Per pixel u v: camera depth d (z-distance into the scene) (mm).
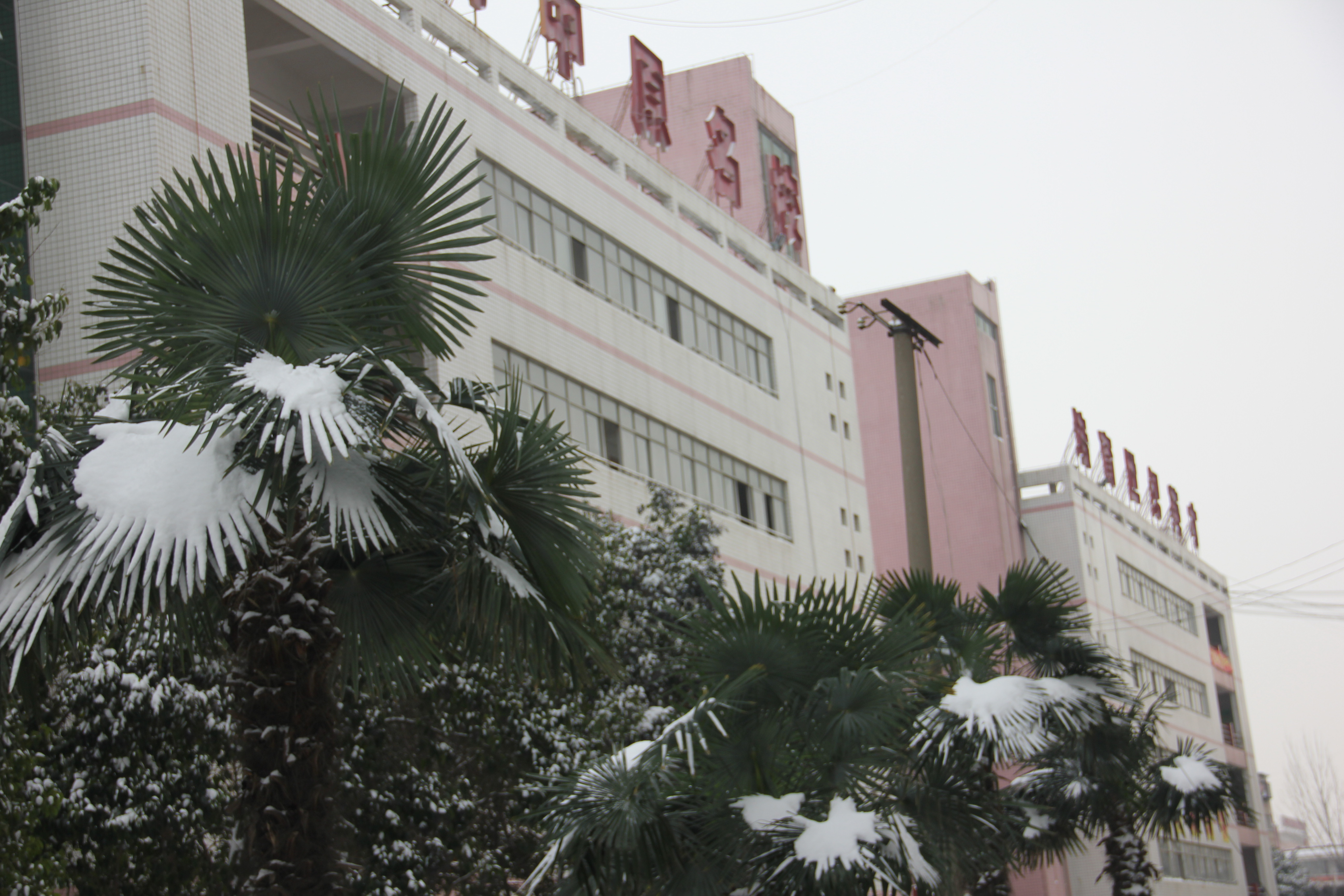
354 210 8289
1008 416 61688
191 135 19391
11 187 19031
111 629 11234
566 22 31828
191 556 7340
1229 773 18109
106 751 11656
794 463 37219
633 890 9055
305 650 7848
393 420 8578
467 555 8617
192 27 19891
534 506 8969
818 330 40531
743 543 33625
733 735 9531
